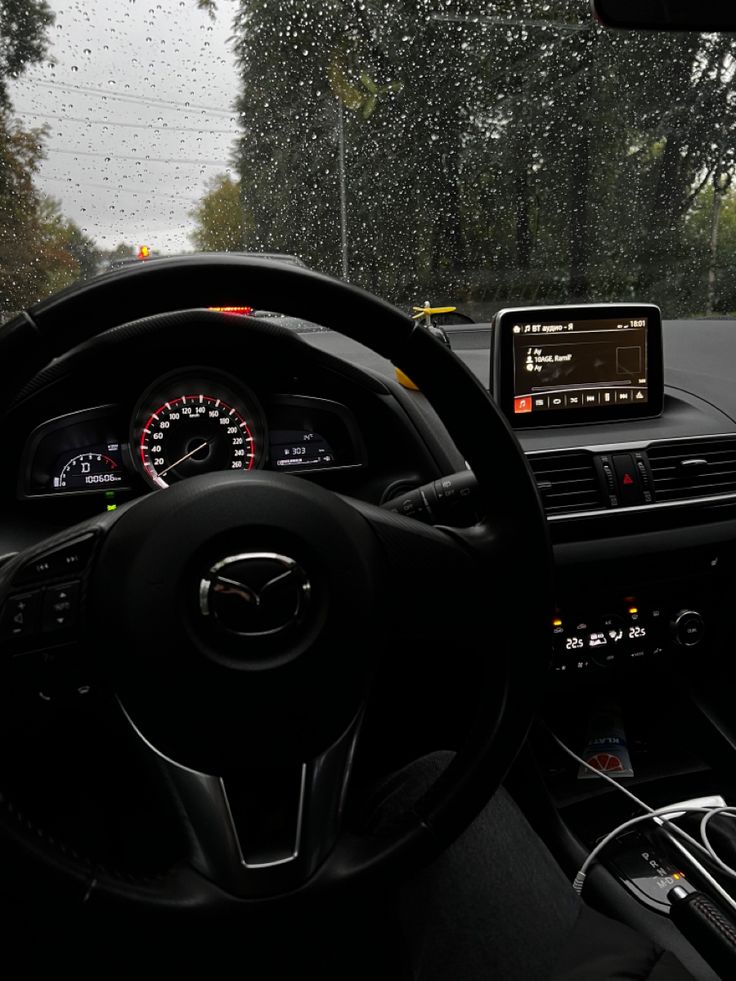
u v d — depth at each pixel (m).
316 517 0.67
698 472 1.53
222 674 0.64
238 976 0.91
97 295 0.66
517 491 0.78
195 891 0.67
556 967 0.79
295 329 1.66
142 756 0.68
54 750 0.82
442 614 0.77
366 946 0.91
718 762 1.55
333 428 1.26
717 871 1.24
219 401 1.18
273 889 0.67
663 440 1.52
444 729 1.08
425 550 0.75
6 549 1.14
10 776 0.85
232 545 0.64
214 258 0.68
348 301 0.71
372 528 0.73
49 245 6.27
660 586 1.52
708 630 1.57
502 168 21.05
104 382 1.14
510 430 0.78
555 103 20.91
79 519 1.18
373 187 20.64
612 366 1.57
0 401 0.68
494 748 0.77
